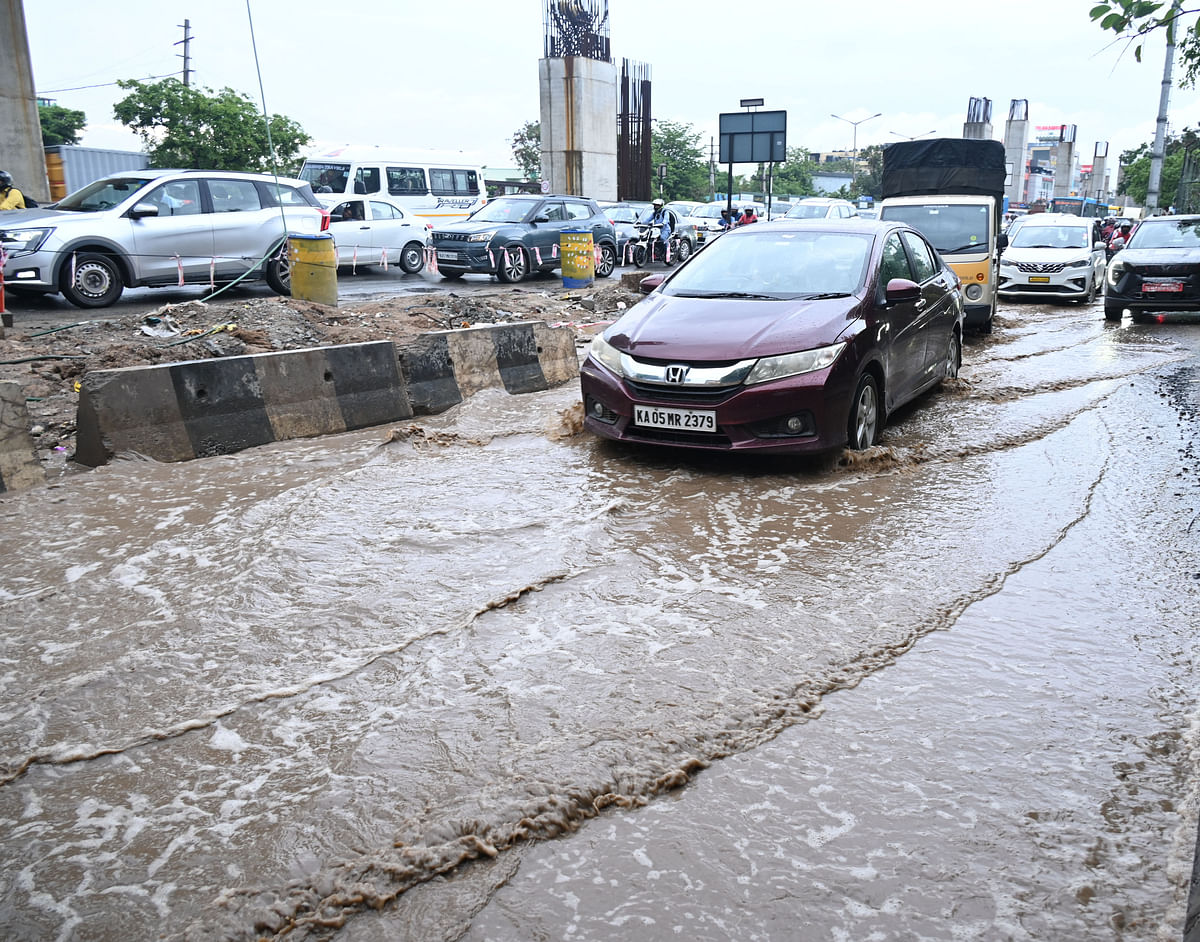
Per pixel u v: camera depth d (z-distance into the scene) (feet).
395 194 77.71
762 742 10.07
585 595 13.73
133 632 12.56
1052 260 58.65
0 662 11.80
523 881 8.09
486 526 16.47
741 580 14.30
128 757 9.88
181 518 16.87
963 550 15.64
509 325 28.99
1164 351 38.47
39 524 16.60
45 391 25.13
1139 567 15.08
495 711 10.62
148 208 43.27
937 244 42.65
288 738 10.18
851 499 18.19
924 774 9.55
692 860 8.31
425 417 25.63
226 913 7.72
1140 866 8.27
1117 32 14.23
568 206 68.49
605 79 108.99
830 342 19.63
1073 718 10.62
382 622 12.83
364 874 8.12
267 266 48.26
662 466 20.26
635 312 22.49
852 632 12.61
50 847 8.54
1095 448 22.34
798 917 7.65
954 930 7.53
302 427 22.98
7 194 49.98
